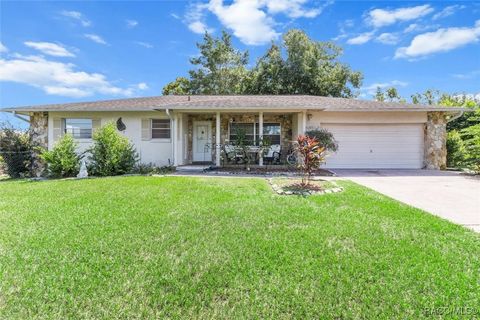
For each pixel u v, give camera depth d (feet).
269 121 49.60
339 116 45.21
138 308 8.50
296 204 19.95
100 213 17.72
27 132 45.34
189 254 11.87
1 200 21.71
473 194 24.75
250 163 46.70
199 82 103.19
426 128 45.11
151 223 15.70
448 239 13.47
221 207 18.99
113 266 10.85
